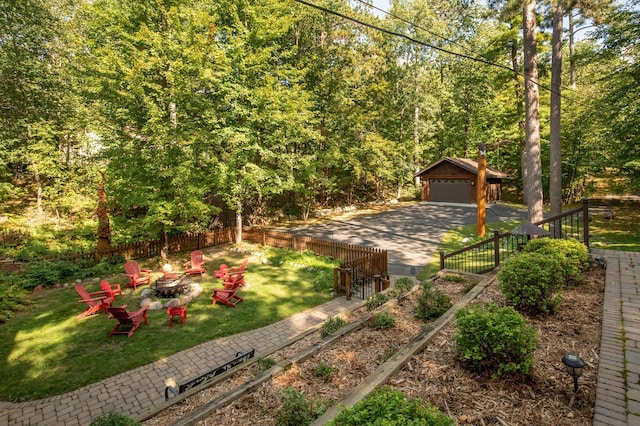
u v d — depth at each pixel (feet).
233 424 11.98
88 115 57.00
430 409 8.48
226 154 53.52
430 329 17.15
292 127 58.49
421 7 99.76
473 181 102.94
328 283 38.27
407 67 106.73
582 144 81.82
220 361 23.54
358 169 90.02
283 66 61.67
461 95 112.78
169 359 23.85
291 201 93.76
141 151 44.32
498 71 92.43
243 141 50.83
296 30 79.92
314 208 101.55
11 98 67.97
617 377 12.71
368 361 15.76
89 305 32.81
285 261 48.88
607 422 10.45
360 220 84.12
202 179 53.01
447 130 123.75
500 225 69.77
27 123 67.26
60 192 67.72
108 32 49.39
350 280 35.17
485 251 49.26
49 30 70.23
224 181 52.37
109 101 47.34
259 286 39.29
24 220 65.57
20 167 80.89
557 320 17.97
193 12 44.14
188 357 24.11
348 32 84.07
